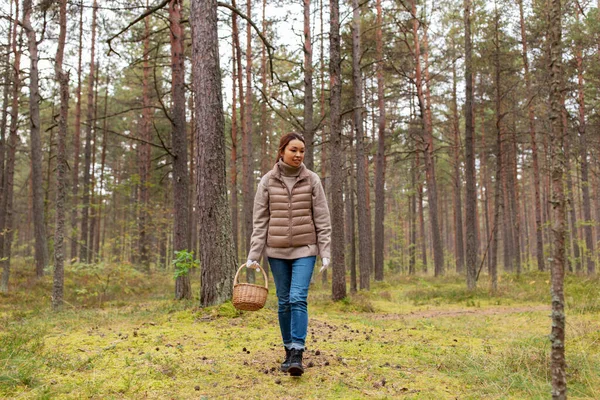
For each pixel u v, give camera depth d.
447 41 20.16
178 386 3.23
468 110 13.29
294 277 3.55
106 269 12.45
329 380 3.41
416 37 19.23
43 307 9.82
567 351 4.41
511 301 11.35
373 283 18.89
